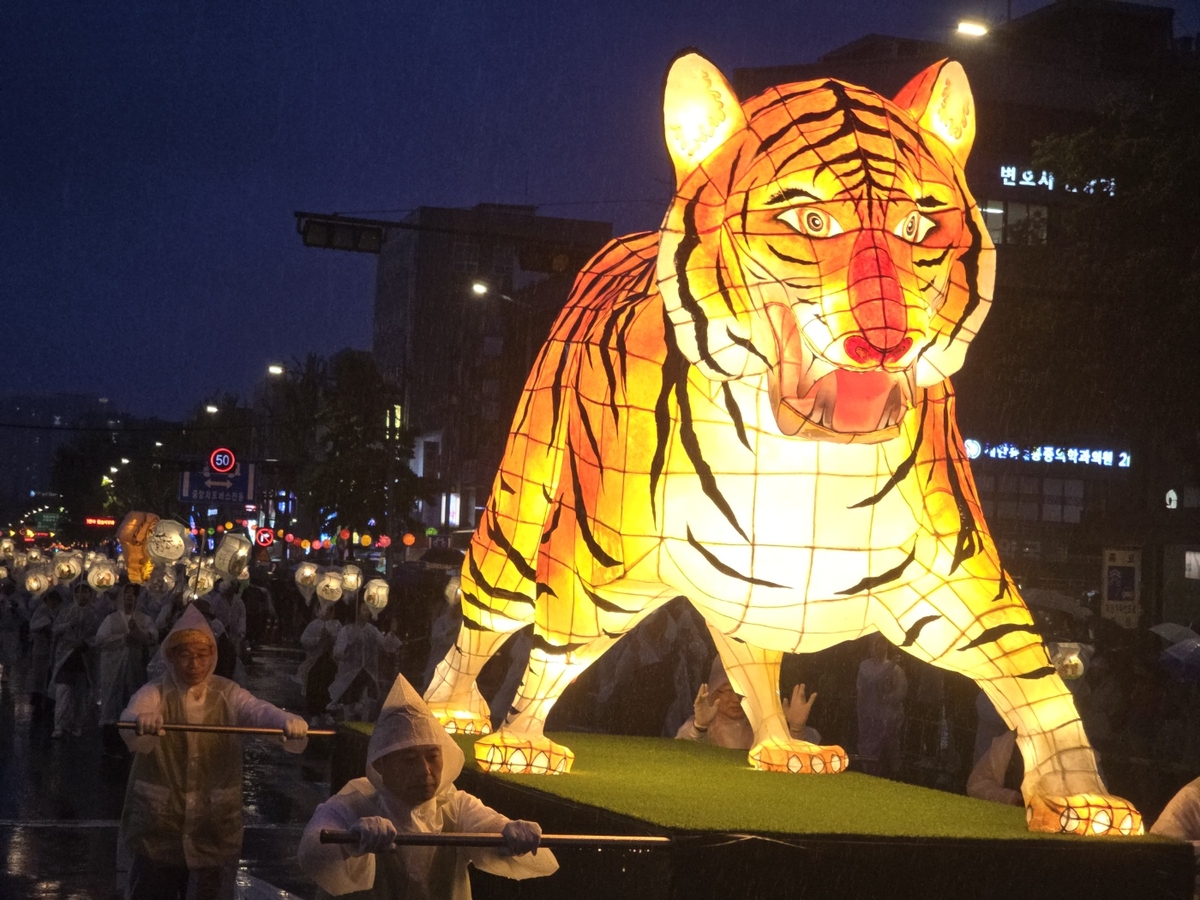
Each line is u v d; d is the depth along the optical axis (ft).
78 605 55.57
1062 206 120.78
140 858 21.94
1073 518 123.65
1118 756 42.83
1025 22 138.82
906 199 16.05
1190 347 65.98
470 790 20.44
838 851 15.42
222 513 219.20
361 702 60.49
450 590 58.75
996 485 122.31
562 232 206.90
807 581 17.47
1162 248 65.46
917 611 17.74
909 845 15.57
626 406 18.54
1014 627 17.39
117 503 279.28
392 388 167.94
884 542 17.33
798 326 15.84
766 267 16.01
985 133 124.47
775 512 17.31
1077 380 74.79
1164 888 16.11
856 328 15.25
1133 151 66.54
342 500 162.20
